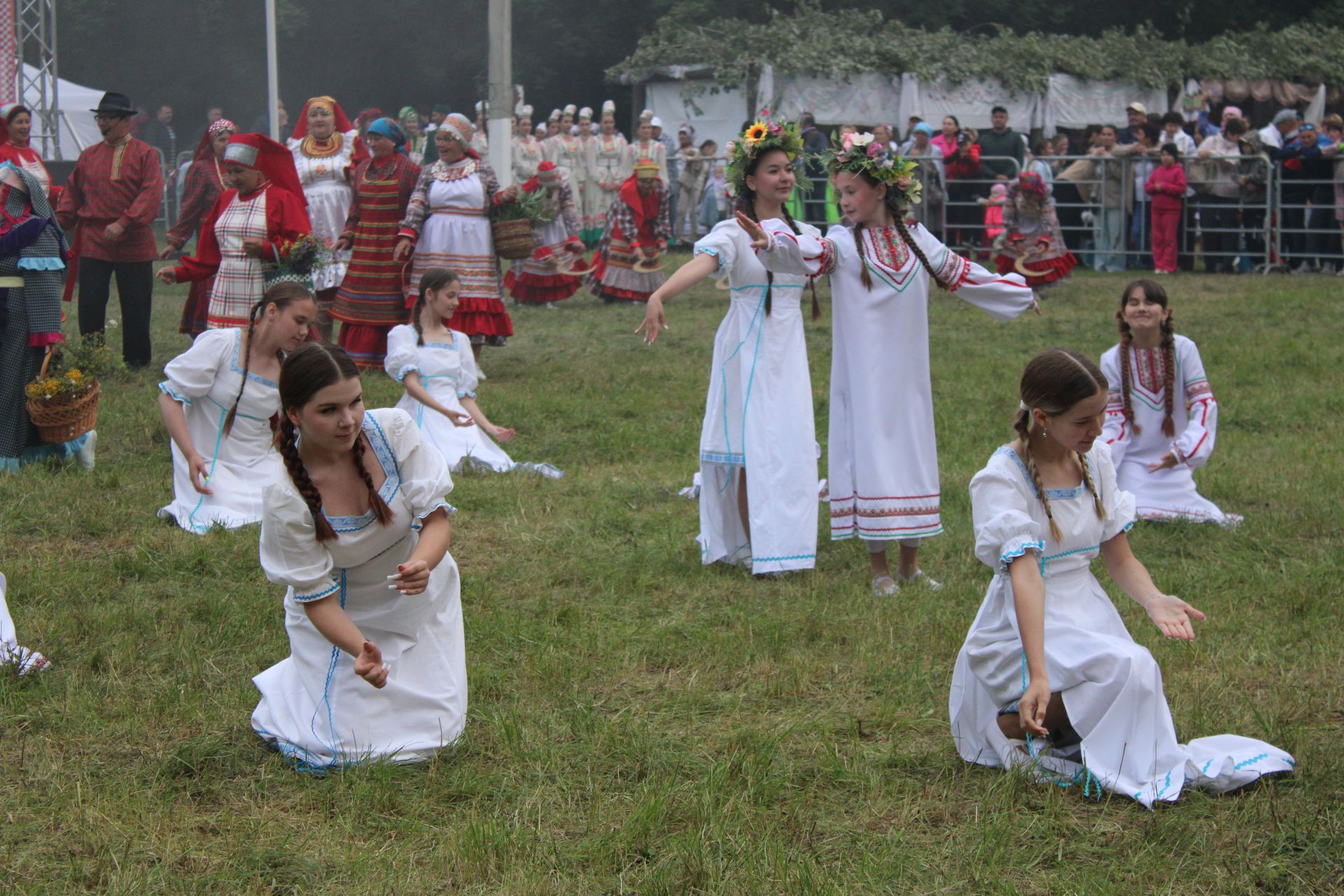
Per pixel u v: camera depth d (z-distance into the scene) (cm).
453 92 3391
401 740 395
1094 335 1282
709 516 609
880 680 461
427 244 1065
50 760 392
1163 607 383
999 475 377
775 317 595
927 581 580
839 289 578
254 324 657
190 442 649
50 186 1222
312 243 880
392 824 356
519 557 613
